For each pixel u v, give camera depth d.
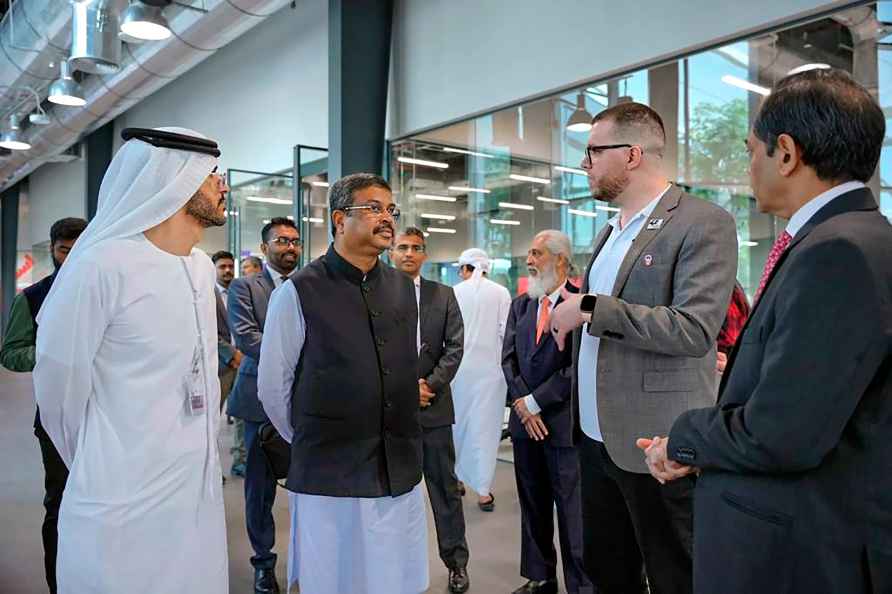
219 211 1.75
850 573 0.94
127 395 1.53
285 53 7.69
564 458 2.55
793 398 0.94
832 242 0.95
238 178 7.73
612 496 1.84
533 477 2.70
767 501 1.02
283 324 1.82
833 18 3.47
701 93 4.08
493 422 3.72
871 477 0.94
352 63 5.82
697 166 4.15
